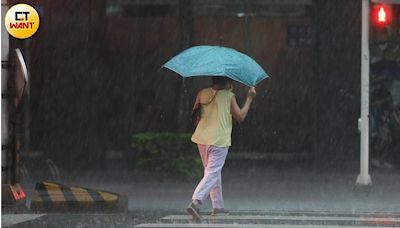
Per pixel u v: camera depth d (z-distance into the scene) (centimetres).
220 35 5131
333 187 4184
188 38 4631
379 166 4894
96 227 2670
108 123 5181
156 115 5244
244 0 5106
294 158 5150
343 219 2883
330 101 4850
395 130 4912
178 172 4266
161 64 5200
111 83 5162
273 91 5153
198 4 5128
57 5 4956
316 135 4903
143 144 4284
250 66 2798
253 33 5128
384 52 4878
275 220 2831
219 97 2784
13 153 3092
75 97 4988
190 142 4269
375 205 3488
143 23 5191
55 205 3059
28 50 5025
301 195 3881
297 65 5119
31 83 5091
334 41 4816
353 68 4800
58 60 4984
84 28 4972
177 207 3416
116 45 5191
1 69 3033
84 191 3092
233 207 3397
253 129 5184
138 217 2919
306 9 5081
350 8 4769
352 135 4819
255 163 5138
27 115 5100
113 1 5184
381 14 3778
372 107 4903
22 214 2997
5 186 3061
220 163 2784
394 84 4900
